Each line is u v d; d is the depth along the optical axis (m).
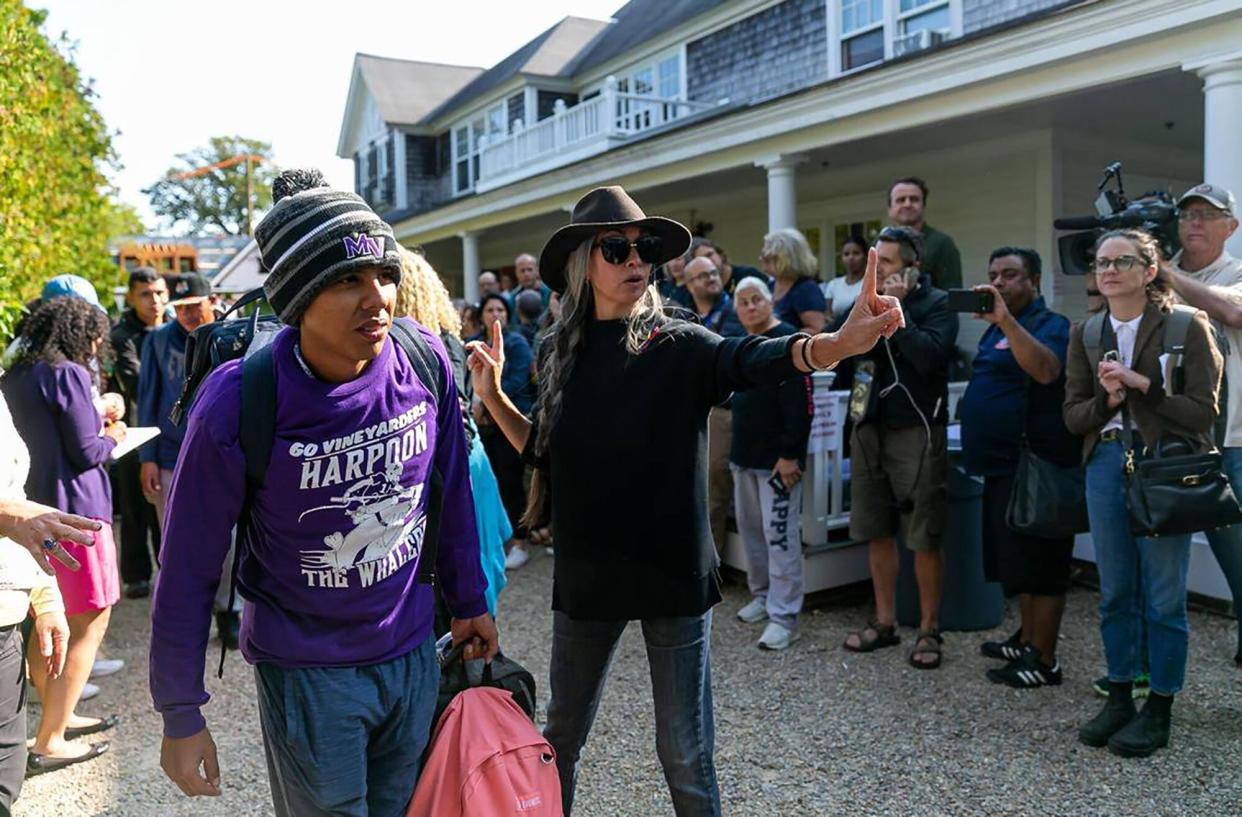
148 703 3.88
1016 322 3.56
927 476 3.85
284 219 1.54
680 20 13.53
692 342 2.09
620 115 14.42
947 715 3.44
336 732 1.65
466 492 1.94
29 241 5.83
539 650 4.32
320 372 1.61
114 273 9.52
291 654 1.65
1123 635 3.12
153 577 5.99
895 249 3.83
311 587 1.64
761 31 12.21
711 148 8.85
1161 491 2.87
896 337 3.81
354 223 1.54
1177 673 3.01
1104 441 3.12
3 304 4.21
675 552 2.12
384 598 1.70
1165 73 5.76
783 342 1.93
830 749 3.20
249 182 29.34
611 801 2.92
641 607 2.13
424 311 2.63
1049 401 3.46
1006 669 3.71
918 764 3.07
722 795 2.92
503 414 2.49
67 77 7.95
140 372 4.84
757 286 4.07
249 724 3.64
